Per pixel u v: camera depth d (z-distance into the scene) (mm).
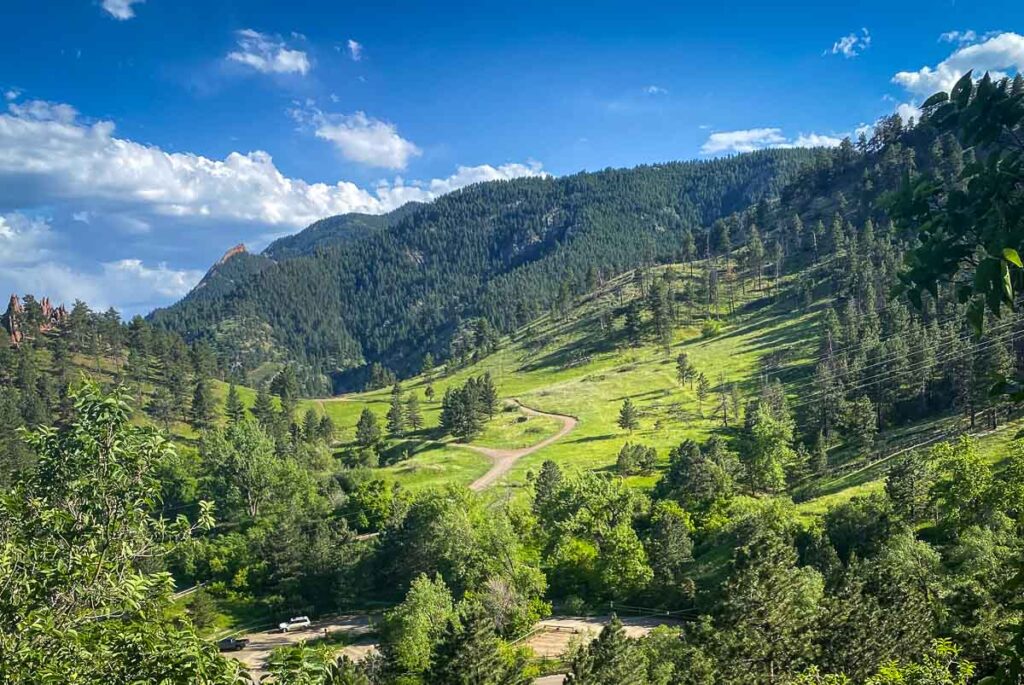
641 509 81000
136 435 11398
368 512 106000
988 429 78438
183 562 89875
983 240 6008
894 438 92562
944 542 53000
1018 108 6094
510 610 61562
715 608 35562
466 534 75625
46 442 11000
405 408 188875
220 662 9914
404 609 60344
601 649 37844
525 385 196125
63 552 10539
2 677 9227
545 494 87500
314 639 72625
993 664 28969
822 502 74188
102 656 9805
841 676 28203
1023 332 80438
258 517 109875
